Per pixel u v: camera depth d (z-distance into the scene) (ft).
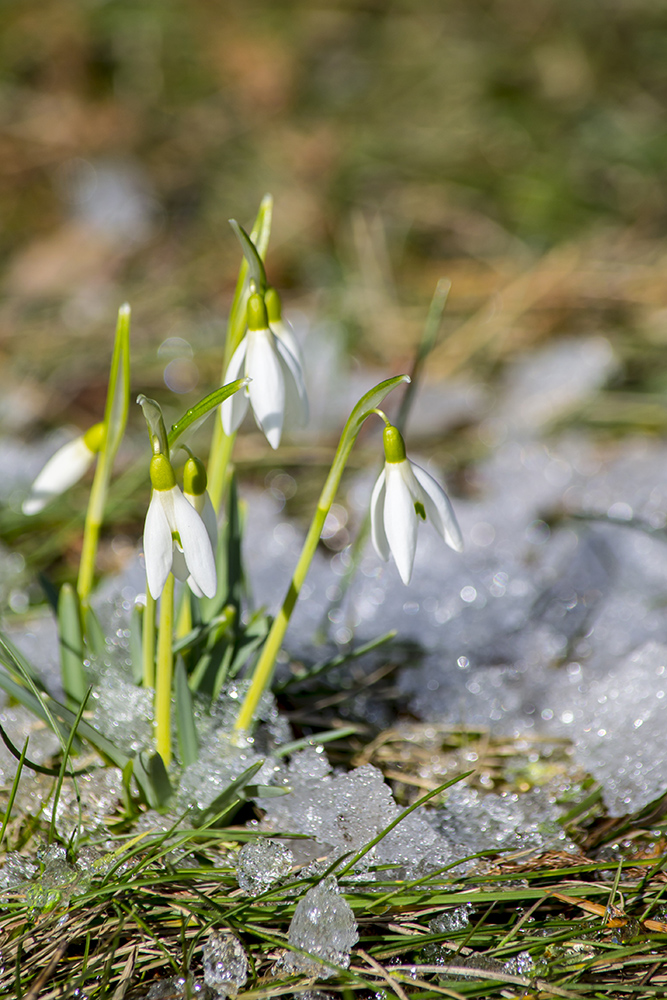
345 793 2.78
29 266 4.89
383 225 5.14
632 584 3.11
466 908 2.70
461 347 4.26
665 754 2.81
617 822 2.80
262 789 2.73
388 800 2.77
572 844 2.77
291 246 4.99
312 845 2.76
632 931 2.68
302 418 2.70
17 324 4.45
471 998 2.65
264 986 2.65
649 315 4.28
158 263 4.92
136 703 2.78
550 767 2.85
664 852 2.76
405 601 3.09
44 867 2.71
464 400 3.94
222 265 4.90
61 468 2.78
